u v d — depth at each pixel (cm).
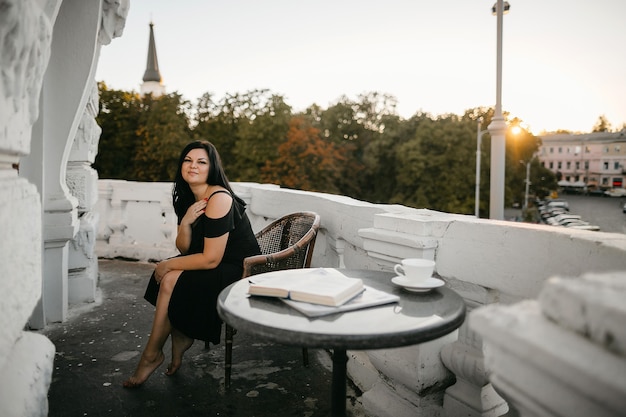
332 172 5031
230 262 290
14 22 127
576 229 182
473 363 203
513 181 5753
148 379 286
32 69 145
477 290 212
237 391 273
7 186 133
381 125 5741
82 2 349
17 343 150
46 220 368
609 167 11656
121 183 641
